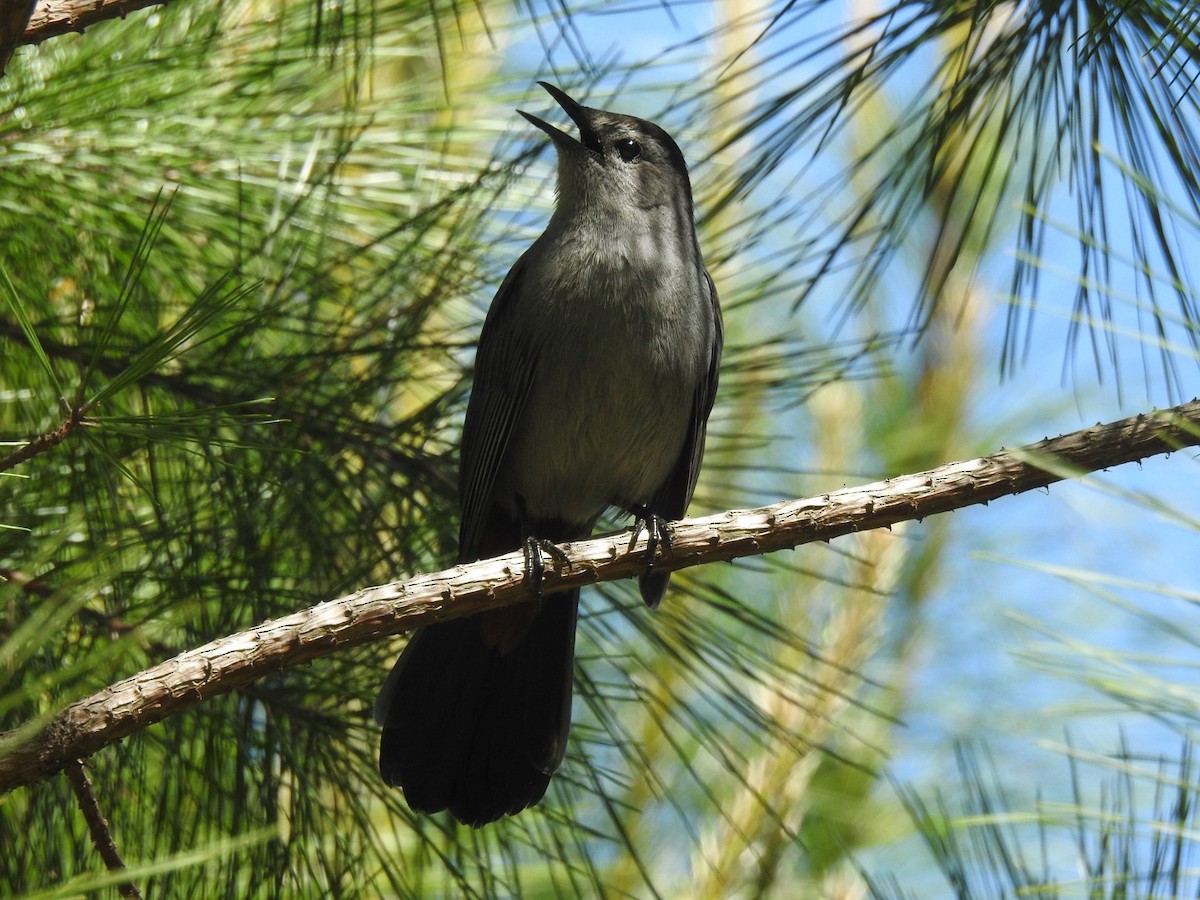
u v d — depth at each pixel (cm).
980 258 520
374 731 559
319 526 566
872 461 845
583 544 493
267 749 526
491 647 615
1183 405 461
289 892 527
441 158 628
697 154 784
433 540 617
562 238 716
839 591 786
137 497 567
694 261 727
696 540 491
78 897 303
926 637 843
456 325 680
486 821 569
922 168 528
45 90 574
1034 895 441
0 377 575
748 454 804
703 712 753
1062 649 393
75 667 306
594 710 593
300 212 595
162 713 401
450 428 637
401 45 630
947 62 518
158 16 600
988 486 475
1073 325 499
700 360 717
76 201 580
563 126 784
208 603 532
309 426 576
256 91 606
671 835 748
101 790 517
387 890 636
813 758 704
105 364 557
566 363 700
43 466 534
